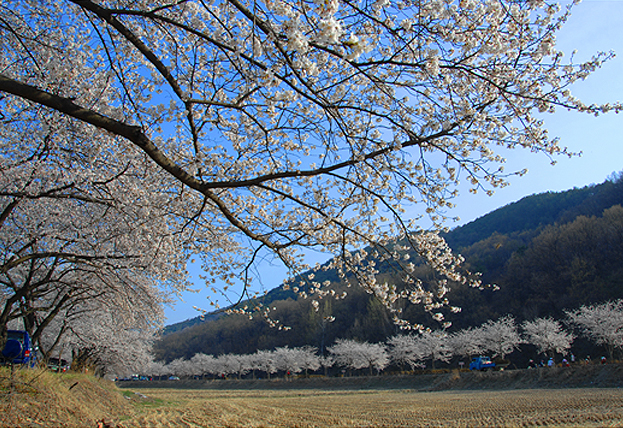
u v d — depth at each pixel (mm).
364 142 5809
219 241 8984
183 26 4949
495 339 40875
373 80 5047
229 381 62500
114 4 6645
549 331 37031
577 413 14250
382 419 16594
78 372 19688
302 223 6977
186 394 41500
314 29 3691
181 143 8578
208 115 6984
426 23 4859
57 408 9875
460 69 5289
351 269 5746
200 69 6520
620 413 13391
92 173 8766
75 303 16234
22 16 7680
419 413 17766
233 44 5125
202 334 103625
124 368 31266
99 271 12125
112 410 14828
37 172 8703
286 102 5488
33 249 11812
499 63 5426
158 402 22109
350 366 54750
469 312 63094
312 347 67000
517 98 5484
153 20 6031
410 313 64375
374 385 43000
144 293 13852
